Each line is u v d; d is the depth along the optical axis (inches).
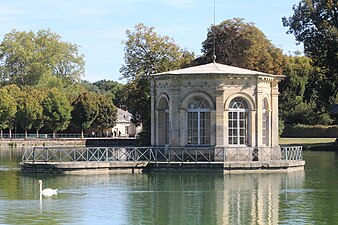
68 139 4480.8
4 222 1208.2
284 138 4507.9
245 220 1240.8
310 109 4682.6
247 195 1542.8
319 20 3189.0
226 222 1226.0
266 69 3353.8
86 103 5054.1
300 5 3253.0
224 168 2010.3
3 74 5654.5
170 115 2172.7
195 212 1325.0
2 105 4542.3
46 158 2036.2
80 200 1465.3
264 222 1222.3
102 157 2085.4
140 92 3223.4
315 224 1201.4
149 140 3196.4
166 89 2210.9
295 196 1526.8
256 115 2166.6
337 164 2369.6
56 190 1550.2
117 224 1205.1
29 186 1690.5
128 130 5959.6
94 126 5206.7
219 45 3393.2
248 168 2022.6
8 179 1843.0
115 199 1483.8
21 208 1355.8
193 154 2119.8
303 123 4719.5
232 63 3351.4
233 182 1781.5
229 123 2144.4
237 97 2150.6
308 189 1641.2
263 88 2199.8
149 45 3230.8
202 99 2154.3
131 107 3289.9
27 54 5664.4
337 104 3796.8
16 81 5625.0
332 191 1604.3
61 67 5969.5
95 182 1776.6
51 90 4854.8
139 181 1800.0
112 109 5241.1
